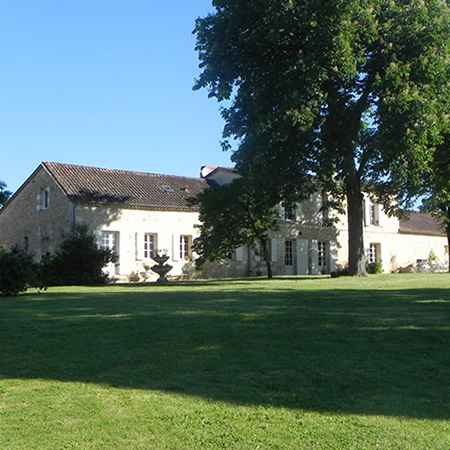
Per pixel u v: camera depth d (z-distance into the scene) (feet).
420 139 55.72
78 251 71.15
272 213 75.72
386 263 114.52
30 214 92.38
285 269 101.24
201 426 12.88
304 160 59.36
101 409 14.19
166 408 14.17
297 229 102.68
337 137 62.90
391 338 21.58
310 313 27.73
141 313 29.45
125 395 15.35
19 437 12.34
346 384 15.92
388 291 39.99
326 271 107.24
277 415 13.55
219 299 36.78
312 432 12.38
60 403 14.74
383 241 114.42
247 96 60.64
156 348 20.90
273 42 57.57
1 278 45.37
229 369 17.76
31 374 17.87
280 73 59.26
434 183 76.23
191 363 18.65
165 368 18.12
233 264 96.48
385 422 12.92
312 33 56.39
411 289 41.78
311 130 57.67
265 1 56.85
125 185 91.71
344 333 22.65
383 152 58.65
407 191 79.46
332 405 14.23
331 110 61.93
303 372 17.22
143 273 86.69
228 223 73.97
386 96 57.11
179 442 11.96
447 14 59.00
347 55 55.72
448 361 18.17
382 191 80.64
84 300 39.04
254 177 59.82
